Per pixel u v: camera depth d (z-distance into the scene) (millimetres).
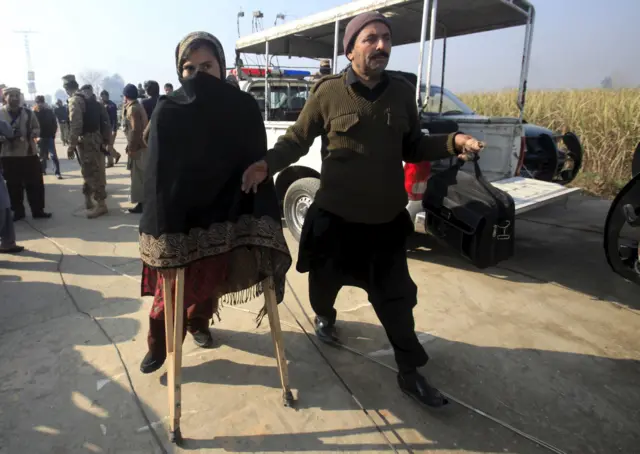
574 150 6113
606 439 2195
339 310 3500
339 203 2307
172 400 2076
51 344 2963
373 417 2324
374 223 2316
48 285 3932
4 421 2256
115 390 2498
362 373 2691
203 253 2043
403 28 5266
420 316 3400
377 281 2336
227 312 3430
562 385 2605
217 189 2025
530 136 6070
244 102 2023
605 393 2539
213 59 2045
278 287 2275
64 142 13969
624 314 3469
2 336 3070
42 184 6125
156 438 2154
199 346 2932
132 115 6051
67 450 2080
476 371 2730
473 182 2736
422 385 2334
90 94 6059
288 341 3027
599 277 4180
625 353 2939
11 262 4500
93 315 3379
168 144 1872
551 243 5199
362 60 2109
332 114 2236
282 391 2510
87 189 6238
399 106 2252
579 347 3006
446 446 2143
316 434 2199
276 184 5215
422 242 5078
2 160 5777
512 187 4461
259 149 2105
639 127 7996
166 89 9953
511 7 4426
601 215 6430
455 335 3139
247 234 2113
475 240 2660
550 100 10305
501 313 3463
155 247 1912
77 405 2377
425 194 3033
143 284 2480
